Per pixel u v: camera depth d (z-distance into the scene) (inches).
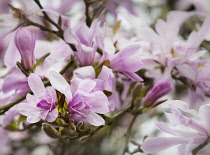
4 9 36.1
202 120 31.9
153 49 34.6
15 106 33.8
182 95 42.9
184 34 43.6
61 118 31.2
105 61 32.6
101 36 34.7
